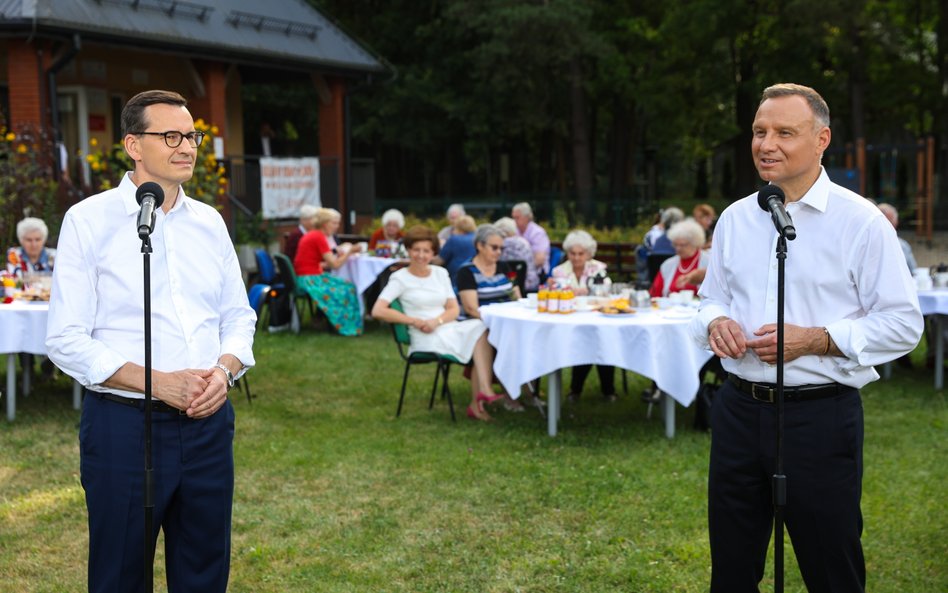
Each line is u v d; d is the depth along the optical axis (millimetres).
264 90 27203
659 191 34250
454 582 3916
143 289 2674
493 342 6355
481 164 31562
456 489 5059
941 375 7512
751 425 2803
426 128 28328
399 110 27734
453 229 10828
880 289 2670
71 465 5465
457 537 4398
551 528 4508
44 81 12594
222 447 2773
